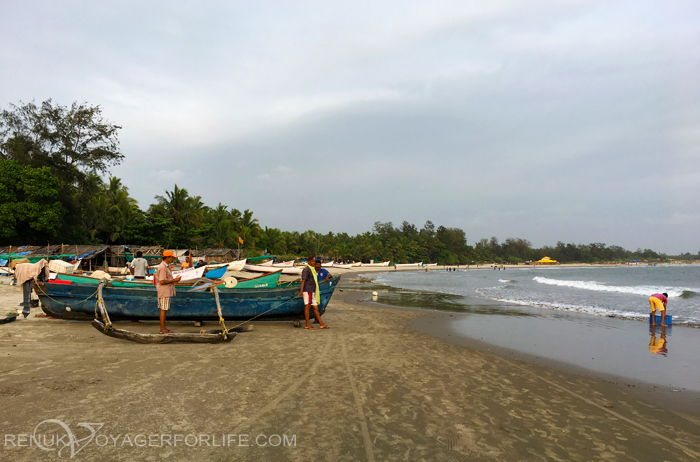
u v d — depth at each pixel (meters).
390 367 6.67
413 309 16.59
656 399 5.66
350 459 3.48
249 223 74.06
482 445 3.88
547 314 15.34
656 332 11.44
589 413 4.96
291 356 7.13
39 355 6.26
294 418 4.32
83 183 40.66
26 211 31.58
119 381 5.20
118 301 9.66
